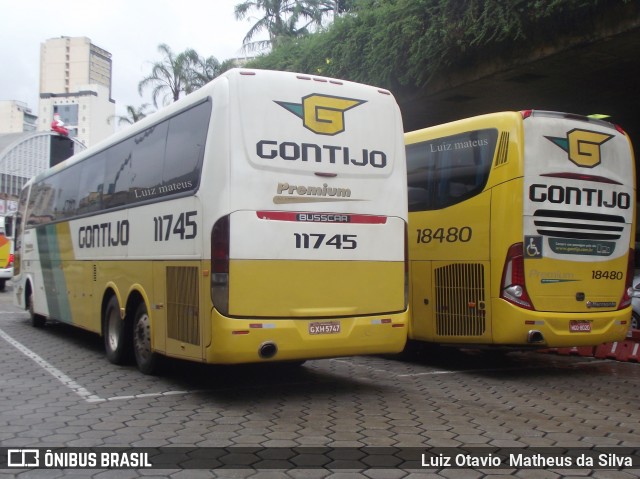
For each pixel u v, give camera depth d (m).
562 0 10.87
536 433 5.68
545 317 8.01
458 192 8.72
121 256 8.61
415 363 9.52
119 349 8.61
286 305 6.41
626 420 6.21
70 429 5.61
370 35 15.29
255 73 6.51
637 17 10.59
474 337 8.37
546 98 15.21
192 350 6.61
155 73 37.16
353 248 6.81
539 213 8.09
